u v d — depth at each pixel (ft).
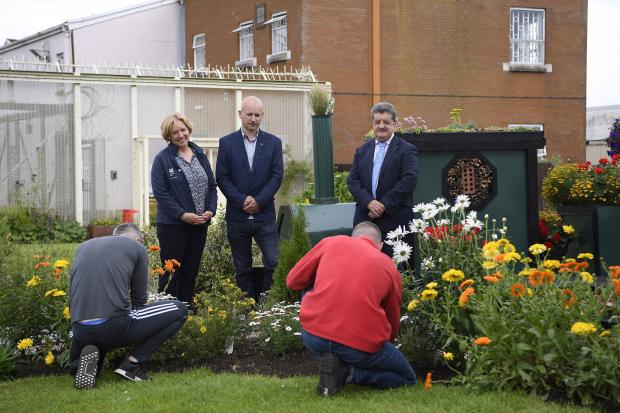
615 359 14.10
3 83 50.88
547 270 15.26
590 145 87.66
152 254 29.07
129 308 18.13
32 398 16.93
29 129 51.65
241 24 74.43
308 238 21.99
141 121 54.85
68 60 79.46
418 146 25.77
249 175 24.98
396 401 15.57
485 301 15.98
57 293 19.67
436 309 17.62
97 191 53.78
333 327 15.96
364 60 67.10
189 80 55.62
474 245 18.11
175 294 24.41
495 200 26.66
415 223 18.75
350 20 66.59
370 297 16.01
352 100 66.74
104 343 17.97
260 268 26.50
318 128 25.77
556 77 73.67
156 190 23.84
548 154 73.56
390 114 22.58
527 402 14.74
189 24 82.94
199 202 24.06
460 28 70.08
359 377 16.56
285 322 19.79
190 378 18.28
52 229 51.24
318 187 25.91
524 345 15.06
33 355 20.33
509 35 71.92
